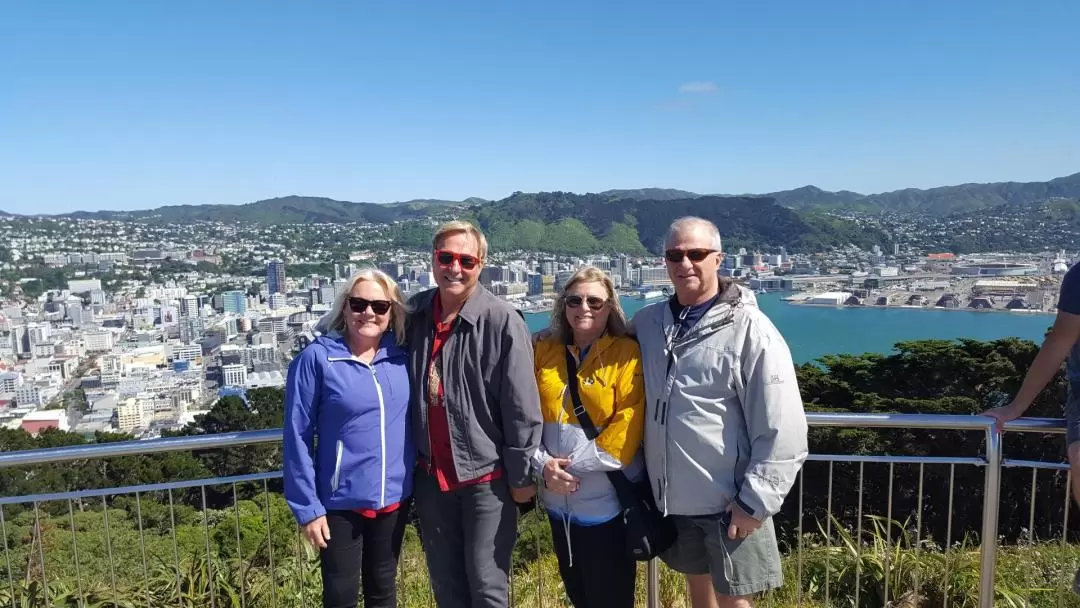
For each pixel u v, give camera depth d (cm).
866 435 1173
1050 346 232
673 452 226
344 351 231
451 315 237
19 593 339
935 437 1209
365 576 243
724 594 228
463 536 241
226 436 266
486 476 233
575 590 247
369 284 229
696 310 230
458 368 229
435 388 233
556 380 237
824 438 1192
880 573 378
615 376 231
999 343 1563
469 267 224
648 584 300
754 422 213
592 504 231
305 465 226
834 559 402
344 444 228
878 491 1155
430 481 238
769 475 208
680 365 225
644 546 224
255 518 638
